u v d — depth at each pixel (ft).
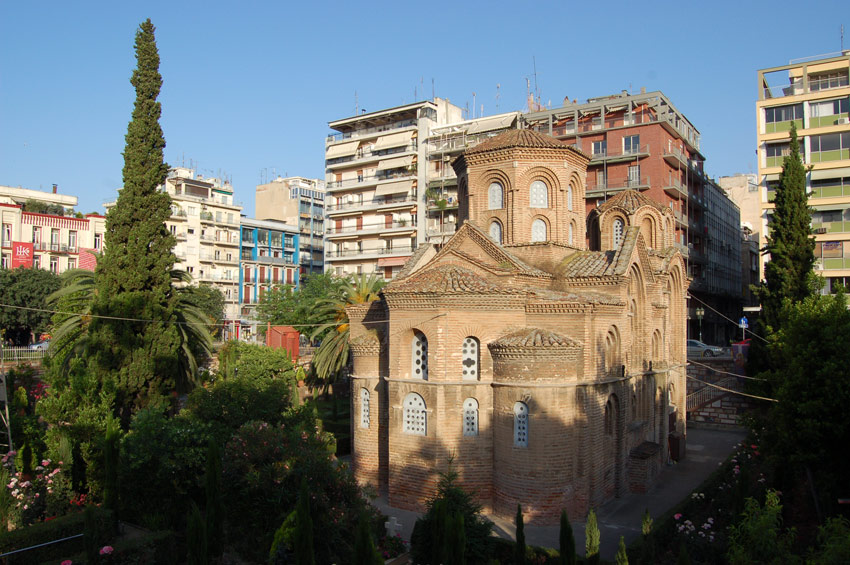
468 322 89.92
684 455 126.62
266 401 98.22
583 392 87.25
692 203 256.93
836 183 177.68
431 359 89.56
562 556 61.11
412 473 90.53
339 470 75.20
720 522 80.18
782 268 140.36
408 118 291.58
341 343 149.48
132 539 69.97
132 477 80.07
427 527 67.97
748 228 360.89
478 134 263.70
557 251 109.29
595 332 92.68
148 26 115.34
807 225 140.36
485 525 70.28
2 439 95.76
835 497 74.33
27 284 193.88
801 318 77.30
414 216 275.59
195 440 81.15
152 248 112.78
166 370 109.60
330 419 155.84
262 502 70.49
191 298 129.29
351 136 309.63
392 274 277.03
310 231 371.35
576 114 247.09
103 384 96.48
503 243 111.45
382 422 100.94
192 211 298.35
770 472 94.07
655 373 114.42
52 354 126.31
